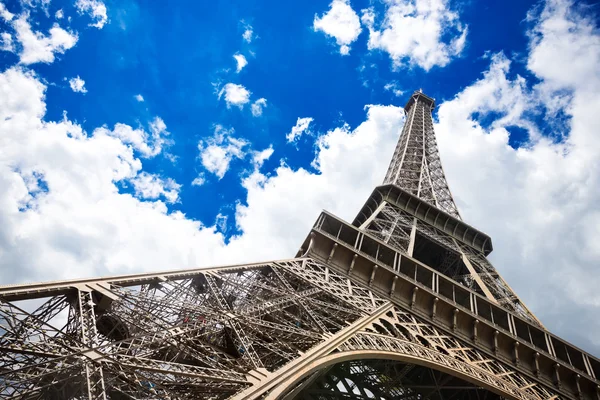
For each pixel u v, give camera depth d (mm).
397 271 58219
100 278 29750
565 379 57000
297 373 28938
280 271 48875
